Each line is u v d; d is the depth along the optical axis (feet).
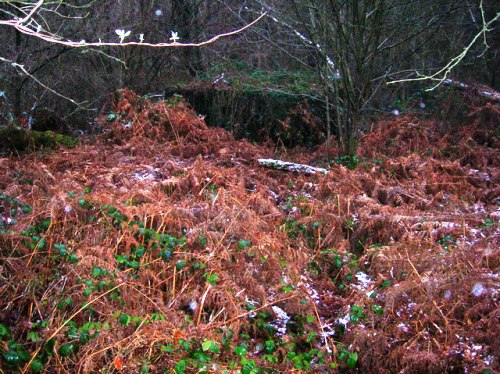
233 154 26.32
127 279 14.11
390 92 38.40
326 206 19.88
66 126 32.71
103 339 12.11
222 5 44.01
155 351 12.28
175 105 31.48
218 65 41.06
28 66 34.50
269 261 15.98
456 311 13.65
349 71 28.50
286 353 13.05
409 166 24.79
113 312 13.16
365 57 27.71
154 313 13.61
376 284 15.40
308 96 32.17
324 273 16.93
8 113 30.09
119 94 31.73
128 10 40.73
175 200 19.97
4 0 13.64
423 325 13.44
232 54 45.93
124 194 18.86
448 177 23.71
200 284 14.79
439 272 15.02
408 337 13.23
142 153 26.25
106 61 40.24
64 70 37.93
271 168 24.76
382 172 24.64
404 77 33.81
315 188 22.34
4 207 16.87
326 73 28.40
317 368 12.69
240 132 33.58
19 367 11.35
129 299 13.73
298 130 32.91
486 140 29.66
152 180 21.16
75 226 15.69
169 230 16.76
